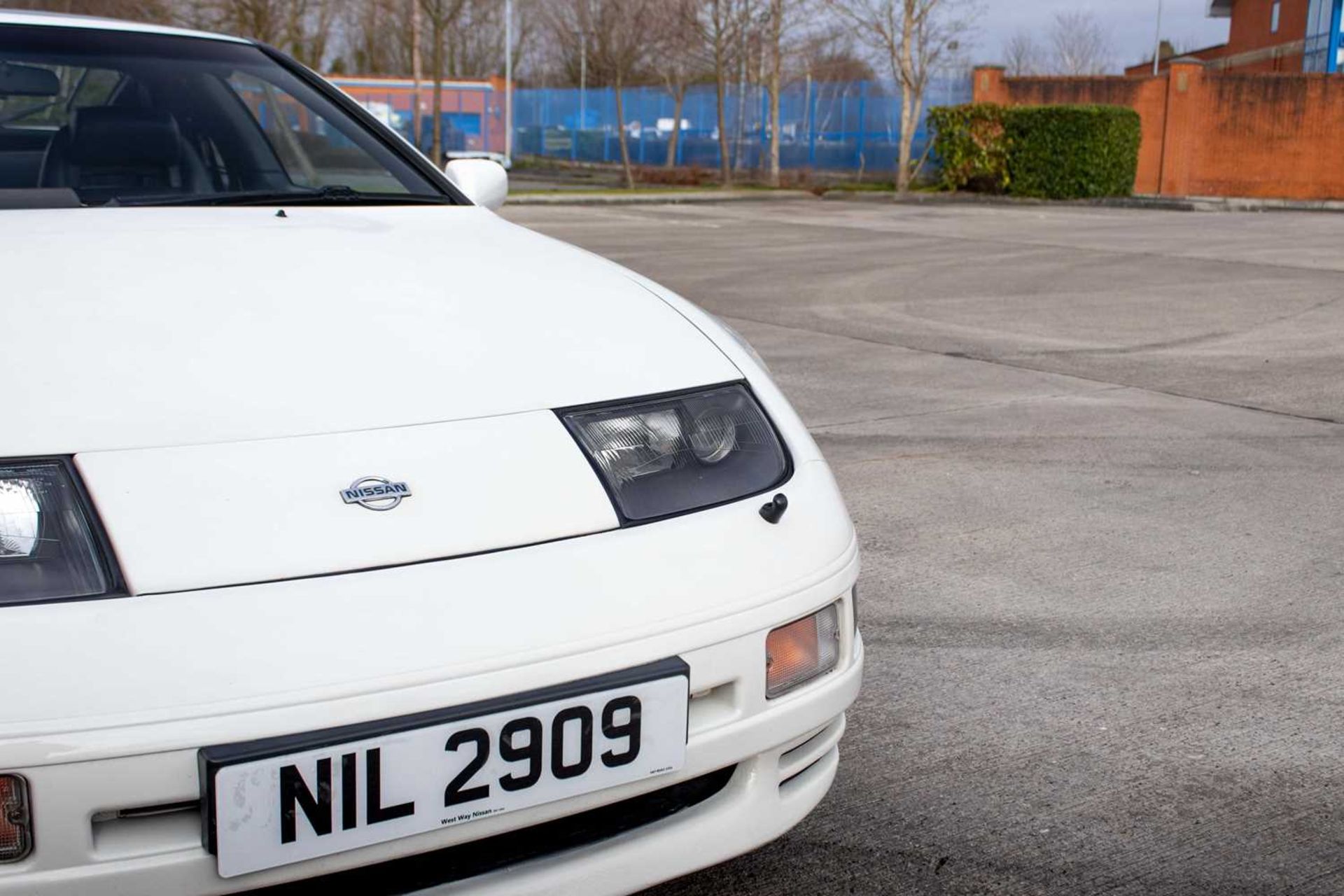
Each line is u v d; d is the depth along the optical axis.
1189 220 17.89
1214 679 2.79
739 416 1.78
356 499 1.43
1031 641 2.97
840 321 7.74
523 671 1.40
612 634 1.46
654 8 27.09
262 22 19.14
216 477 1.41
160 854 1.27
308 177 2.63
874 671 2.79
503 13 43.47
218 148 2.58
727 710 1.58
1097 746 2.48
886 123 27.44
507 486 1.52
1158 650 2.94
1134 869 2.07
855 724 2.55
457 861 1.46
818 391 5.65
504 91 32.81
